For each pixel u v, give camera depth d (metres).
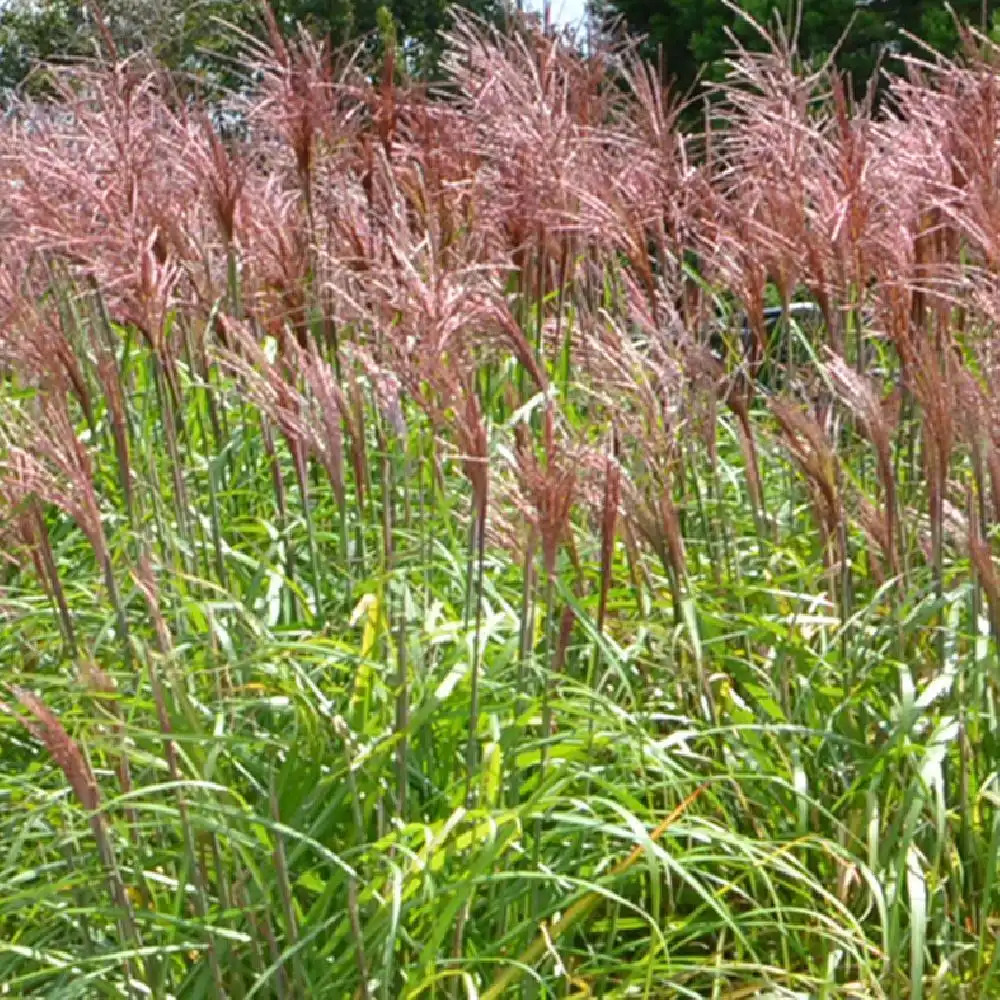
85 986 4.09
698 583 5.68
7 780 4.59
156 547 5.62
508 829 4.22
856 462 6.23
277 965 3.94
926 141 5.55
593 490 4.96
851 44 25.09
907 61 6.02
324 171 6.35
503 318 4.40
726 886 4.46
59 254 5.74
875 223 5.38
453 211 6.26
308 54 6.46
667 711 5.29
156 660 4.48
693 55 26.98
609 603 5.42
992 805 5.04
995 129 5.23
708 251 6.46
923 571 5.47
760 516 6.04
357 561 5.36
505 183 6.12
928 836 4.91
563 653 4.48
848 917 4.33
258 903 4.36
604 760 5.05
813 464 5.14
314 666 5.10
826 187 5.48
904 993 4.52
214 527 5.24
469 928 4.43
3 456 4.61
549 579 4.45
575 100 6.92
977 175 5.14
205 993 4.23
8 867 4.12
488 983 4.42
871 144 5.76
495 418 6.49
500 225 6.23
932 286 5.38
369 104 6.84
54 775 4.95
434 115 6.61
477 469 4.26
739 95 6.39
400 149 6.60
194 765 4.36
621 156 6.67
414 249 5.03
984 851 4.90
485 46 6.89
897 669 5.12
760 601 5.67
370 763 4.38
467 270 4.73
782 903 4.82
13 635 5.39
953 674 4.75
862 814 4.86
